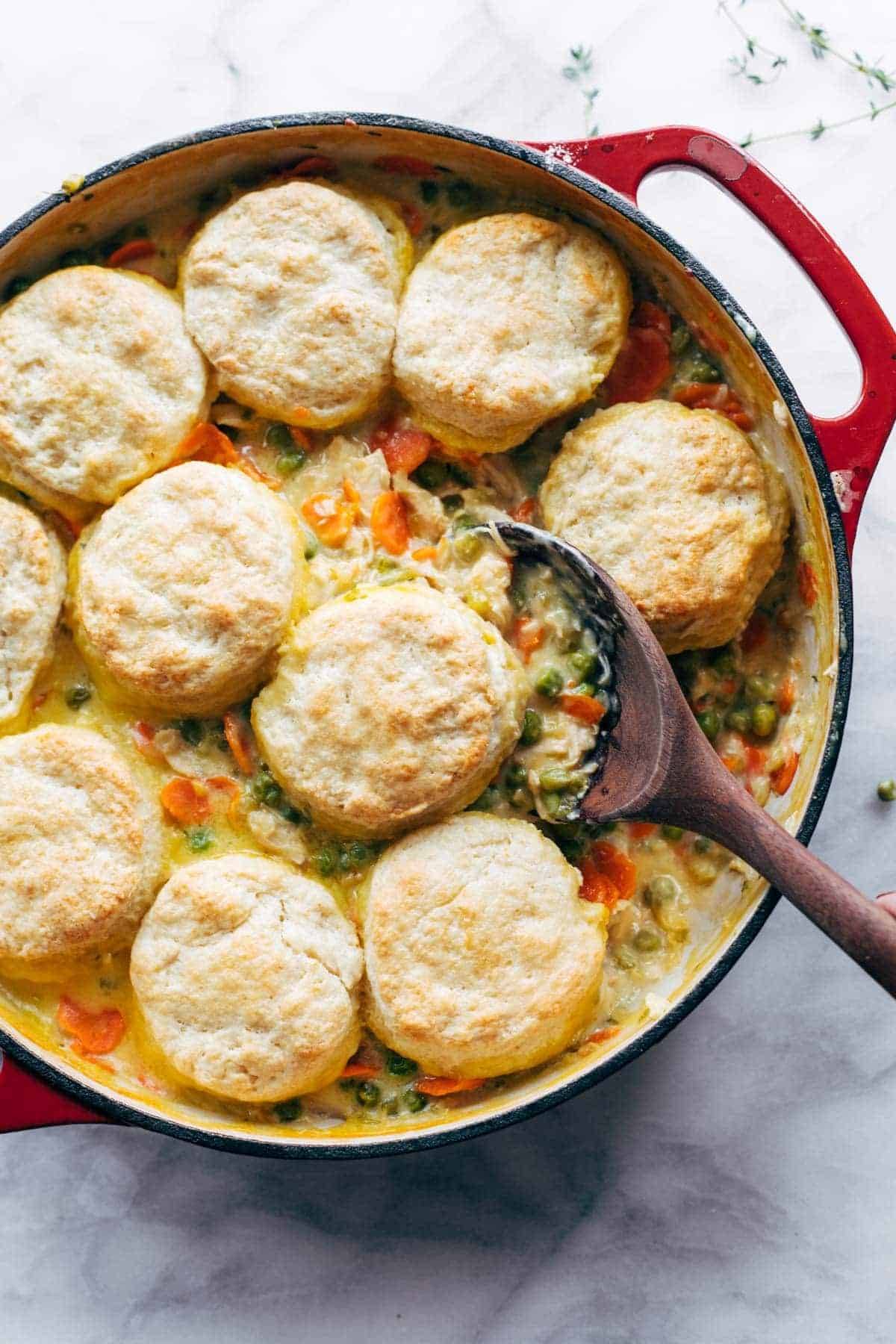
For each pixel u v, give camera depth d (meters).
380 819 0.56
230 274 0.58
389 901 0.56
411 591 0.58
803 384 0.67
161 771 0.59
